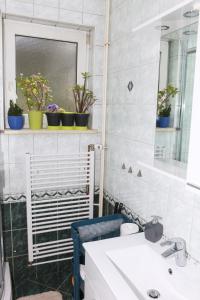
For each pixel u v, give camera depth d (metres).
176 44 1.28
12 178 2.03
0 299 1.60
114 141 2.03
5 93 2.04
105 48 2.03
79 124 2.12
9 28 1.98
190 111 1.21
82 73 2.14
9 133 1.89
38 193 2.11
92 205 2.18
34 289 2.10
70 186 2.19
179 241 1.22
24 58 2.07
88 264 1.34
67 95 2.24
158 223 1.41
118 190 2.00
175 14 1.17
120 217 1.85
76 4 2.01
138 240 1.43
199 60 0.92
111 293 1.06
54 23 2.05
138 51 1.62
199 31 0.91
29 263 2.09
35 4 1.91
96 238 1.81
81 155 2.18
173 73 1.31
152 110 1.50
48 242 2.11
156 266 1.29
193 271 1.17
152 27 1.37
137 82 1.65
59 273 2.27
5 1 1.84
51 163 2.05
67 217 2.18
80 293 1.69
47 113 2.01
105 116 2.12
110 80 2.06
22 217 2.10
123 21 1.81
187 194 1.25
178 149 1.30
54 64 2.17
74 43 2.20
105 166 2.23
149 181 1.57
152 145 1.52
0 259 1.65
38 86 2.01
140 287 1.21
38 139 2.05
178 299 1.11
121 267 1.30
